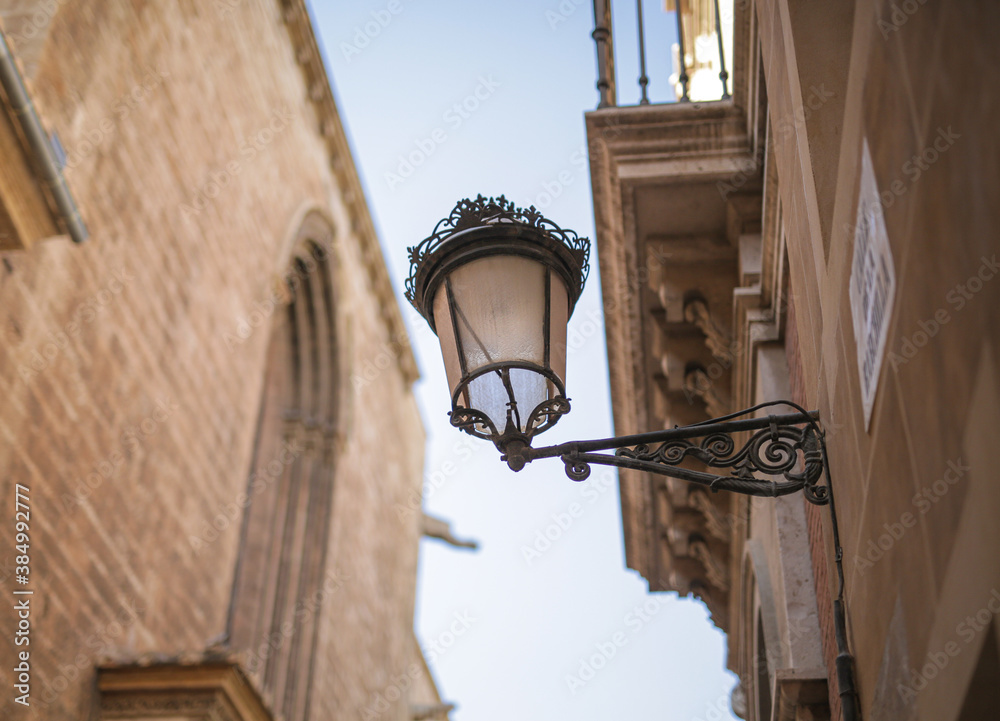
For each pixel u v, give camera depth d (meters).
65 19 10.13
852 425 4.01
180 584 12.08
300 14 18.34
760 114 7.34
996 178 2.24
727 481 4.59
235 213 14.88
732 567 10.85
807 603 6.66
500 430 4.60
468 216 4.98
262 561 18.27
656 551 11.69
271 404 19.83
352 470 20.56
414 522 25.88
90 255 10.34
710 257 8.30
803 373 5.71
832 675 5.52
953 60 2.48
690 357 8.99
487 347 4.68
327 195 19.95
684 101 8.02
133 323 11.23
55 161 7.61
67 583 9.58
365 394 21.86
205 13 14.26
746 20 6.99
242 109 15.62
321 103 19.59
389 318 23.94
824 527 5.04
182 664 10.09
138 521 11.10
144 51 12.07
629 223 8.21
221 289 14.05
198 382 12.95
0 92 7.23
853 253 3.82
